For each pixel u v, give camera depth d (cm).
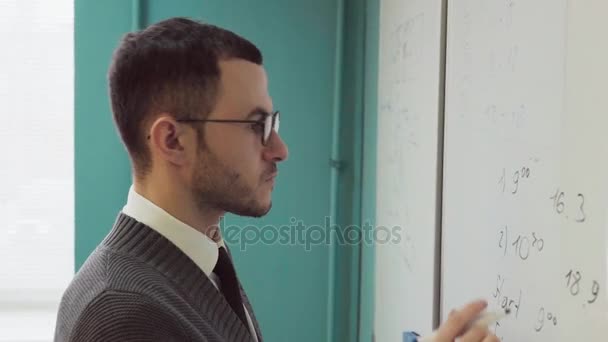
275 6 210
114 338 77
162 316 80
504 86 103
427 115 143
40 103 212
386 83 182
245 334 94
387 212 179
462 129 122
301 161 212
